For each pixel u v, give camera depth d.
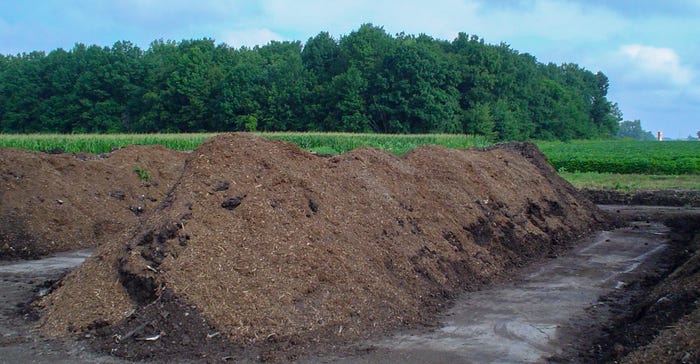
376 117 59.62
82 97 66.00
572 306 8.93
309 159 10.83
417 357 6.72
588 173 30.17
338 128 59.62
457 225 11.42
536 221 14.07
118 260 8.07
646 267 11.70
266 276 7.76
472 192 13.14
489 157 16.30
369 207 10.22
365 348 6.95
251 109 61.38
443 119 58.75
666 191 21.59
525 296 9.51
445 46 74.31
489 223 12.28
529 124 70.50
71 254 12.77
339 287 8.04
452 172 13.45
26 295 9.28
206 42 71.25
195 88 62.56
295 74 64.44
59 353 6.77
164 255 7.76
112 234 14.30
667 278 9.60
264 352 6.68
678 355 5.57
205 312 7.11
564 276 10.96
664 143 70.31
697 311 6.57
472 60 67.44
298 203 9.29
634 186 23.73
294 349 6.79
